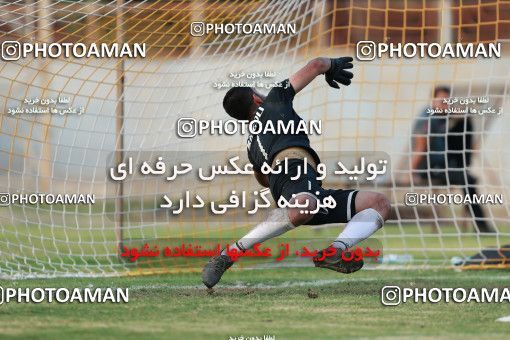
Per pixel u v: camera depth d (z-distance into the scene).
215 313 16.38
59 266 24.84
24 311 16.41
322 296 18.91
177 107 26.28
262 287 20.48
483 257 25.20
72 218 37.41
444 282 21.48
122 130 25.52
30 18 25.78
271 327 14.80
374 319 15.73
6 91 35.78
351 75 19.61
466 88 35.94
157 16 27.58
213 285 18.84
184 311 16.59
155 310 16.70
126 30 26.45
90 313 16.22
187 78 26.39
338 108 38.59
